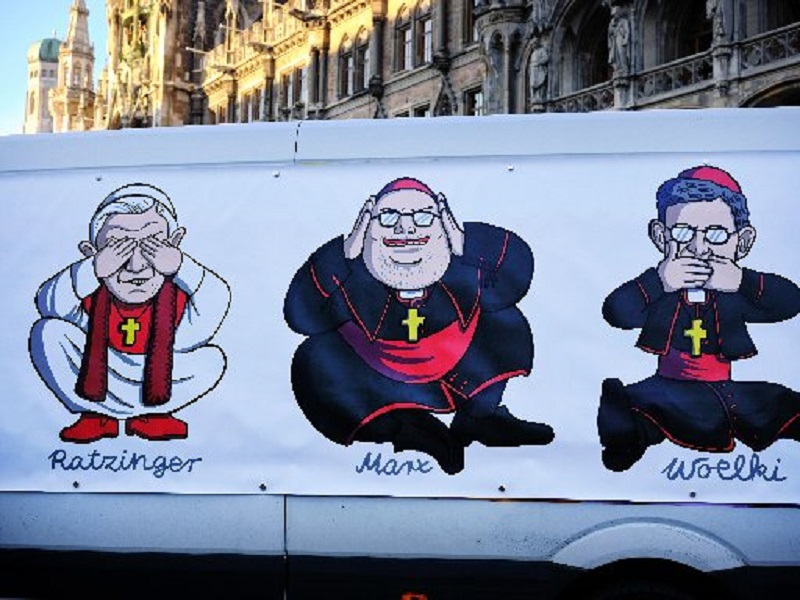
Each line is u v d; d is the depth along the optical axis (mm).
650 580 4816
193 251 5297
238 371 5152
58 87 139125
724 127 5109
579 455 4840
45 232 5434
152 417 5188
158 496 5129
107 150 5527
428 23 33906
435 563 4883
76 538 5160
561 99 25000
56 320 5344
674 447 4797
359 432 5023
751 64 19844
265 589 5039
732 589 4672
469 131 5281
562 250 5027
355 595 4957
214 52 52969
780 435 4750
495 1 27766
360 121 5398
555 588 4785
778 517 4684
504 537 4840
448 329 5035
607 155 5125
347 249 5195
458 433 4941
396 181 5238
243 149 5414
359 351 5086
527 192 5125
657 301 4918
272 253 5238
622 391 4859
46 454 5238
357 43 37906
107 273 5344
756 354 4824
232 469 5090
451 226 5137
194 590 5090
